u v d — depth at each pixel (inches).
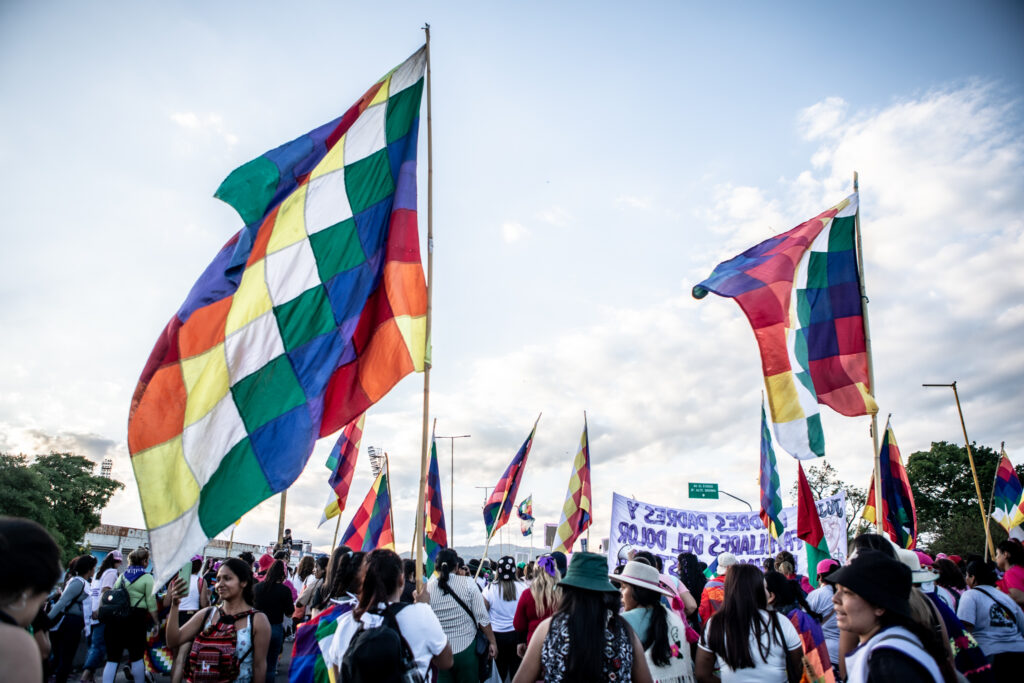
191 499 230.5
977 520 2048.5
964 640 237.9
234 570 235.8
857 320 395.9
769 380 366.0
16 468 2009.1
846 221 414.0
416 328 276.2
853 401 381.1
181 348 248.8
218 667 225.9
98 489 2278.5
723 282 385.4
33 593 98.3
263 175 286.7
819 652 210.2
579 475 682.8
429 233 288.0
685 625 257.4
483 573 567.5
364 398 273.1
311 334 267.0
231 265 268.2
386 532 495.8
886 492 557.9
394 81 315.3
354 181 295.9
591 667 166.6
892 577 142.6
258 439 245.9
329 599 237.9
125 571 377.1
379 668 169.6
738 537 636.1
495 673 344.8
